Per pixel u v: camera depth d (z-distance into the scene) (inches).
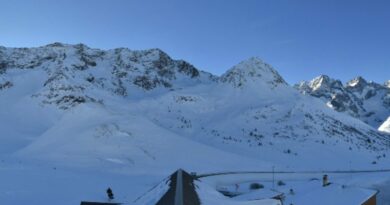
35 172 2518.5
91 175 2849.4
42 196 1881.2
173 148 4480.8
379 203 3024.1
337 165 5329.7
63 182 2294.5
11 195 1822.1
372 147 7047.2
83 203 1390.3
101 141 4249.5
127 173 3376.0
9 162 2967.5
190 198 1117.7
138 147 4261.8
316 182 2679.6
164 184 1228.5
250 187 3316.9
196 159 4301.2
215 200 1203.9
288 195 2256.4
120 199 2044.8
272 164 4840.1
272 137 6747.1
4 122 6058.1
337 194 2034.9
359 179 4067.4
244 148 6008.9
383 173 4596.5
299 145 6382.9
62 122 4864.7
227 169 4148.6
